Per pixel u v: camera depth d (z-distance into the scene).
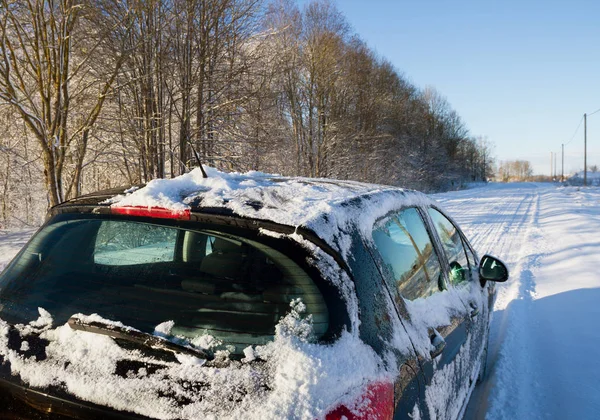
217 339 1.48
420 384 1.82
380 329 1.66
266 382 1.37
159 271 1.73
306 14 28.66
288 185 2.18
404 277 2.13
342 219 1.77
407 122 47.38
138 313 1.60
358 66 34.62
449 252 3.15
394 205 2.36
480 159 108.69
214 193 1.90
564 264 8.48
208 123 14.88
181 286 1.65
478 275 3.65
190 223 1.71
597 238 11.09
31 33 10.98
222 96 15.30
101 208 1.92
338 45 30.38
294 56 23.69
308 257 1.58
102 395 1.42
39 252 1.96
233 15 14.94
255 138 15.77
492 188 63.66
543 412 3.22
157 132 13.70
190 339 1.50
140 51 12.49
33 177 16.61
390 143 40.09
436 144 53.50
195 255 1.73
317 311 1.52
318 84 29.06
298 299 1.53
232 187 2.02
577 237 11.65
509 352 4.27
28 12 10.66
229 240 1.67
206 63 14.62
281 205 1.78
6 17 9.92
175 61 13.76
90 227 1.99
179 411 1.35
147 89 13.14
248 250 1.64
